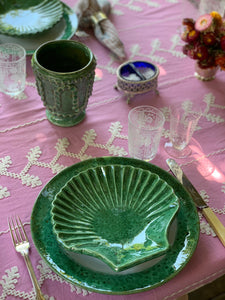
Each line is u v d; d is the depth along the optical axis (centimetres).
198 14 121
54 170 79
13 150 83
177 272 57
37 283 59
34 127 88
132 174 69
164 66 109
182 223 64
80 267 58
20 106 94
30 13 109
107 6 123
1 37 107
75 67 88
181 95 100
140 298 59
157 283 56
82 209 65
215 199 74
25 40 106
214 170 80
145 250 57
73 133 88
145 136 77
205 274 63
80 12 117
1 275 61
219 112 95
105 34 113
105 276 57
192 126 80
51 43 83
